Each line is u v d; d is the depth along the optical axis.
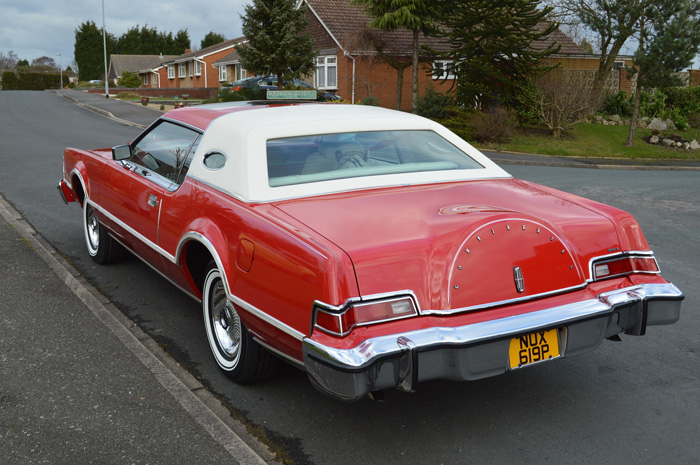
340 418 3.16
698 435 3.05
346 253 2.60
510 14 21.30
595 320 2.87
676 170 19.77
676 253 6.83
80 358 3.67
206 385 3.49
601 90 24.20
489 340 2.62
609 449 2.91
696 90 28.59
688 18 22.12
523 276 2.81
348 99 29.45
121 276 5.32
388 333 2.54
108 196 4.82
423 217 2.96
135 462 2.68
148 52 98.31
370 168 3.57
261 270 2.91
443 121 23.33
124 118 27.88
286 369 3.74
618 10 24.61
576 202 3.42
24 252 5.72
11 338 3.90
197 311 4.61
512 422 3.14
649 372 3.77
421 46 24.39
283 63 27.23
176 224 3.71
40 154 14.04
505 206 3.19
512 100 24.30
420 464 2.77
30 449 2.74
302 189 3.30
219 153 3.61
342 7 31.92
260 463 2.71
